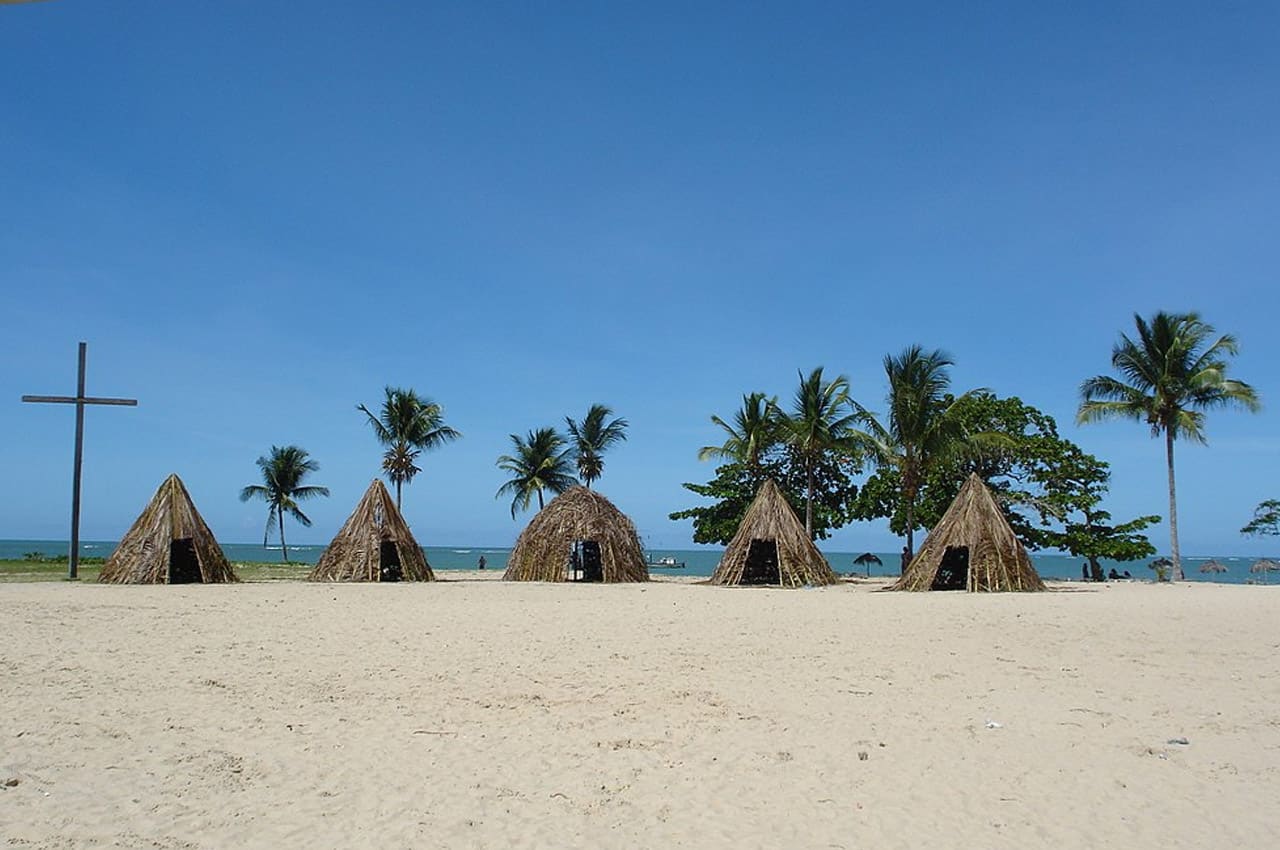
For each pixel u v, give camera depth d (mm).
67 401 31031
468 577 40281
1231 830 6336
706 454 43656
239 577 33406
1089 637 15547
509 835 6137
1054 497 41750
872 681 11289
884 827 6359
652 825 6363
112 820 6188
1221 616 19172
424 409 48125
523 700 10031
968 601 23547
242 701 9719
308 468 60719
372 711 9406
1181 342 38875
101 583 28375
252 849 5793
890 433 39438
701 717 9312
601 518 35094
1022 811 6680
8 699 9461
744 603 22828
